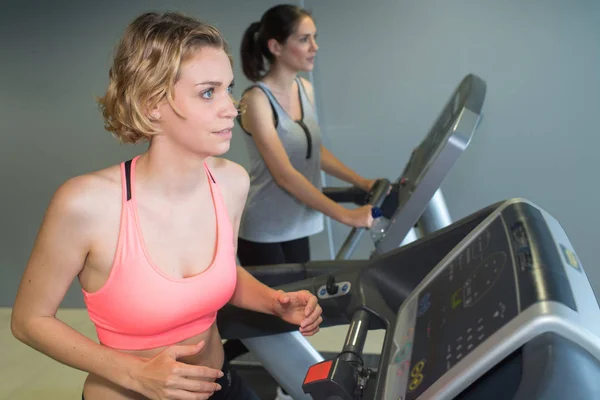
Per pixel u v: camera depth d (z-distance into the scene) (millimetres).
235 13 3568
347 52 3547
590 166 3426
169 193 1256
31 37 3656
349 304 1522
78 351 1207
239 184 1434
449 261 1168
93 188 1201
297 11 2371
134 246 1221
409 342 1041
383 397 972
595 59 3303
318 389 1040
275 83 2459
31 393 2918
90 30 3615
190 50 1102
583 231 3506
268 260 2645
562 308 756
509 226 1047
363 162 3678
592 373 727
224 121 1147
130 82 1117
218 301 1341
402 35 3471
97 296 1256
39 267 1211
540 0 3293
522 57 3377
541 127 3438
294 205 2594
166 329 1297
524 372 728
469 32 3400
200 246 1312
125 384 1173
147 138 1206
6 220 3920
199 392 1156
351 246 2453
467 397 846
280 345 1700
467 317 908
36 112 3758
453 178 3607
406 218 2033
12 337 3527
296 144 2500
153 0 3568
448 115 2238
